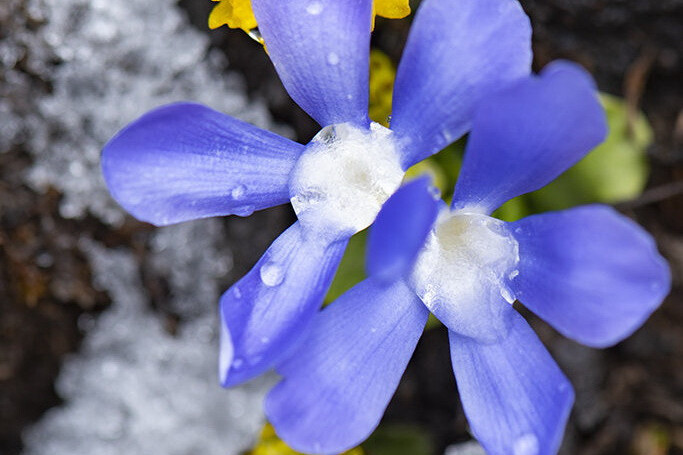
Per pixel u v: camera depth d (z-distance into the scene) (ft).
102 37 0.53
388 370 0.38
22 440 0.57
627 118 0.56
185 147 0.38
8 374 0.56
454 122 0.38
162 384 0.57
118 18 0.53
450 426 0.59
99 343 0.56
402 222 0.34
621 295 0.36
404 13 0.43
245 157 0.38
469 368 0.38
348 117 0.39
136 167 0.37
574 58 0.56
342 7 0.38
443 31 0.37
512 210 0.52
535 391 0.37
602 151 0.54
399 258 0.34
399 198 0.35
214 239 0.55
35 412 0.57
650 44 0.56
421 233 0.35
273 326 0.38
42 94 0.53
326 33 0.38
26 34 0.52
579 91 0.35
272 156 0.39
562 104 0.35
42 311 0.55
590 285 0.36
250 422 0.58
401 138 0.39
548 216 0.37
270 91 0.55
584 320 0.36
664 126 0.58
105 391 0.57
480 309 0.38
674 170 0.58
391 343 0.38
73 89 0.53
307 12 0.38
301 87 0.39
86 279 0.55
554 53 0.56
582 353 0.60
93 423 0.57
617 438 0.61
